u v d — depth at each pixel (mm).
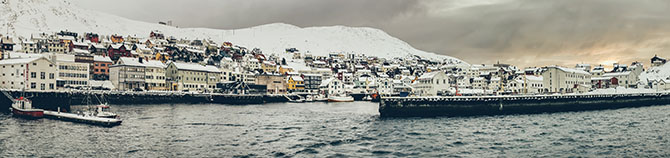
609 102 124188
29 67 117000
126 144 54250
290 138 60281
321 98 184875
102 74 163750
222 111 110500
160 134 63094
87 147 52000
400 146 53375
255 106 138000
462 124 77688
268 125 76188
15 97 101875
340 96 184125
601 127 70938
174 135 62250
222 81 196750
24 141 55625
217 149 51344
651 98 136125
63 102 103875
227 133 65000
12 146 52031
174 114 97875
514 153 48438
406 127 73125
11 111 92438
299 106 140000
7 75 119500
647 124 74750
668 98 140500
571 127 71312
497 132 65625
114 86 159750
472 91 141125
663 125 72812
